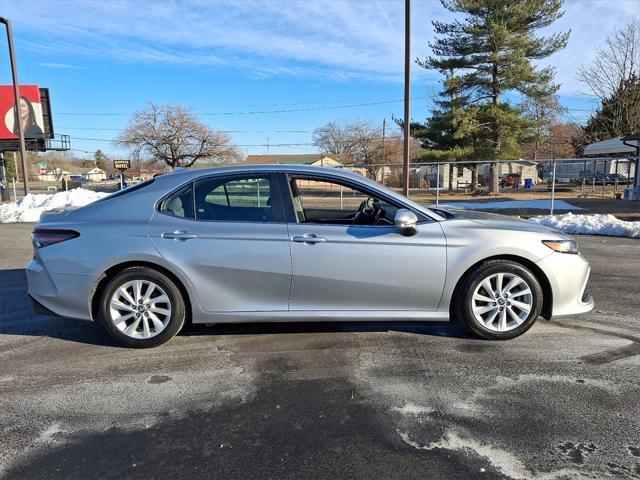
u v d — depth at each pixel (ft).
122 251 13.20
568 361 12.58
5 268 25.98
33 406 10.64
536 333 14.61
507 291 13.69
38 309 13.84
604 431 9.36
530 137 91.20
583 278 13.89
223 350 13.65
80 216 13.82
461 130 85.30
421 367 12.37
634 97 95.40
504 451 8.79
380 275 13.38
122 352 13.58
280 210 13.61
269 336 14.66
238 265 13.33
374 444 9.09
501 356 12.96
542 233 13.87
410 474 8.21
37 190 151.23
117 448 9.08
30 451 9.00
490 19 80.64
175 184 13.93
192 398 10.94
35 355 13.47
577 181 137.08
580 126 130.62
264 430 9.63
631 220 43.70
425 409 10.31
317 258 13.30
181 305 13.64
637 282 21.13
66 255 13.39
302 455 8.80
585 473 8.14
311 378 11.86
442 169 138.62
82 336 14.92
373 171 130.21
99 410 10.44
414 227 13.41
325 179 14.01
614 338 14.17
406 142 46.42
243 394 11.10
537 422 9.71
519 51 81.82
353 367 12.44
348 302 13.61
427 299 13.60
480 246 13.41
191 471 8.39
